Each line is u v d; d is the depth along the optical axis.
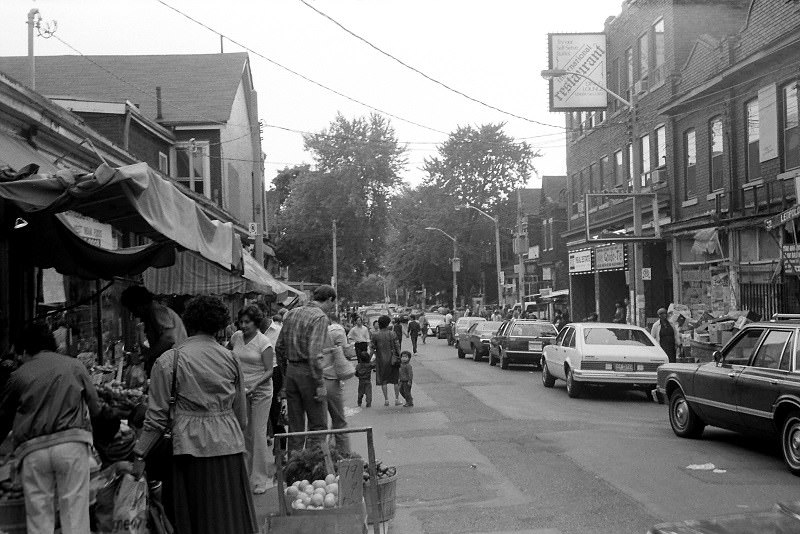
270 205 67.88
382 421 15.31
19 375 5.87
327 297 9.93
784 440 10.03
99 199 6.79
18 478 5.91
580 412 16.05
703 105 25.70
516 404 17.41
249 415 9.16
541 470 10.41
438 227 67.88
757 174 22.80
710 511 8.16
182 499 6.01
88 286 13.92
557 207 49.00
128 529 5.91
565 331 19.73
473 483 9.73
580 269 38.41
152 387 6.02
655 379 17.66
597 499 8.79
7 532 5.77
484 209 67.62
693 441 12.47
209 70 34.94
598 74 33.25
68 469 5.80
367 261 54.91
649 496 8.85
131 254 10.16
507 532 7.59
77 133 12.48
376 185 52.38
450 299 75.25
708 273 25.08
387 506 7.23
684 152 27.53
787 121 21.14
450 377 24.08
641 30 31.38
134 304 8.69
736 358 11.43
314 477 7.27
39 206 6.09
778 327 10.65
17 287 10.07
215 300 6.32
